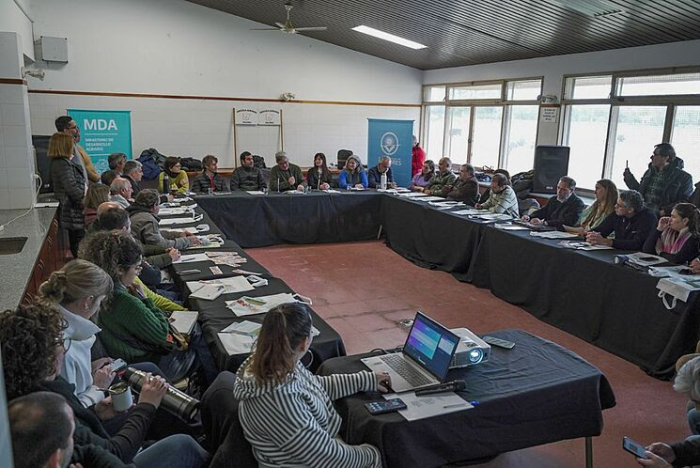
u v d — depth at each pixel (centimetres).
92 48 826
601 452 260
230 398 181
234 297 293
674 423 288
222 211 636
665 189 500
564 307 416
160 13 855
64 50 800
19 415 114
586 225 475
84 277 189
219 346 233
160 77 873
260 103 943
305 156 995
